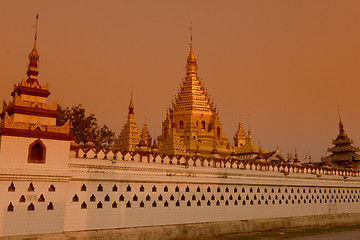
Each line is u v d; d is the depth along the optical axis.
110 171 33.38
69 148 30.66
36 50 33.16
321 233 44.06
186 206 37.72
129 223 33.47
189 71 77.19
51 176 29.03
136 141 56.00
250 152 62.44
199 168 39.78
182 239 36.03
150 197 35.25
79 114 66.81
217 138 71.06
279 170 48.75
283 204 47.50
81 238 29.81
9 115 30.83
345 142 68.75
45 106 30.88
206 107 72.25
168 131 69.88
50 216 28.81
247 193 43.72
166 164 37.28
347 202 57.09
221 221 40.28
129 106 58.97
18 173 27.59
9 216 27.14
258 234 41.28
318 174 53.16
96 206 31.88
